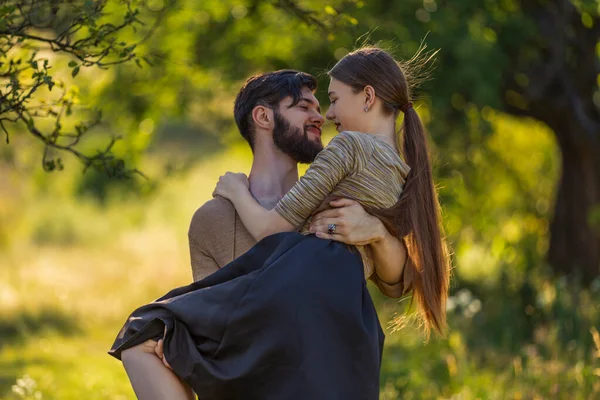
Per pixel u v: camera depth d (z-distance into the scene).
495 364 11.13
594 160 16.22
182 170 17.41
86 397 10.62
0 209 25.69
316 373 4.31
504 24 14.12
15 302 17.55
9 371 12.16
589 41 15.00
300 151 4.98
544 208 18.64
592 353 10.16
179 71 13.92
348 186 4.75
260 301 4.36
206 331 4.41
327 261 4.52
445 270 5.07
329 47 13.02
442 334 5.14
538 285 14.90
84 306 17.73
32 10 5.79
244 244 4.86
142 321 4.53
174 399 4.45
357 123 4.99
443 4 13.34
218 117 16.41
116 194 32.34
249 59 14.44
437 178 15.38
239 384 4.33
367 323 4.51
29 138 13.59
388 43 11.45
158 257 23.55
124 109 15.07
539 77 15.19
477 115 14.78
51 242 28.08
